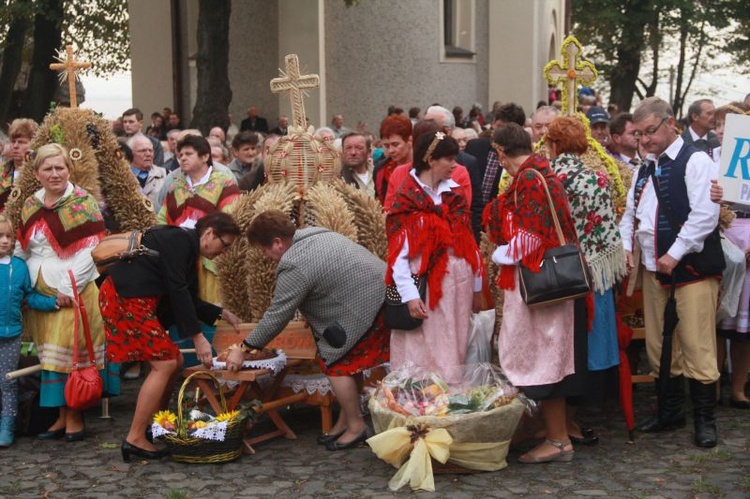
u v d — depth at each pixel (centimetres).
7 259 639
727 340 755
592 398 579
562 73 696
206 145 770
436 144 573
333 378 600
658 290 631
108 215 755
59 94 2530
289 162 667
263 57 2548
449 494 524
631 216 642
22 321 674
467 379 586
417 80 2706
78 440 642
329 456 596
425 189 580
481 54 2872
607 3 3797
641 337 700
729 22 3959
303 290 584
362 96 2661
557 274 541
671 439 619
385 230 648
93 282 657
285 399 629
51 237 645
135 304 587
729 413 682
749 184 572
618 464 570
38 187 677
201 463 581
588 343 573
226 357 602
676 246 603
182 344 776
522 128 574
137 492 538
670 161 614
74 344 627
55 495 537
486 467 555
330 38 2627
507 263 556
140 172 955
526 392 556
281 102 2528
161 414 590
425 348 583
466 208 594
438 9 2717
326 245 590
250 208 666
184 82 2605
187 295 589
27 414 654
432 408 552
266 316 585
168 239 589
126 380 819
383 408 558
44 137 696
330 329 593
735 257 666
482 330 629
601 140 848
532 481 542
